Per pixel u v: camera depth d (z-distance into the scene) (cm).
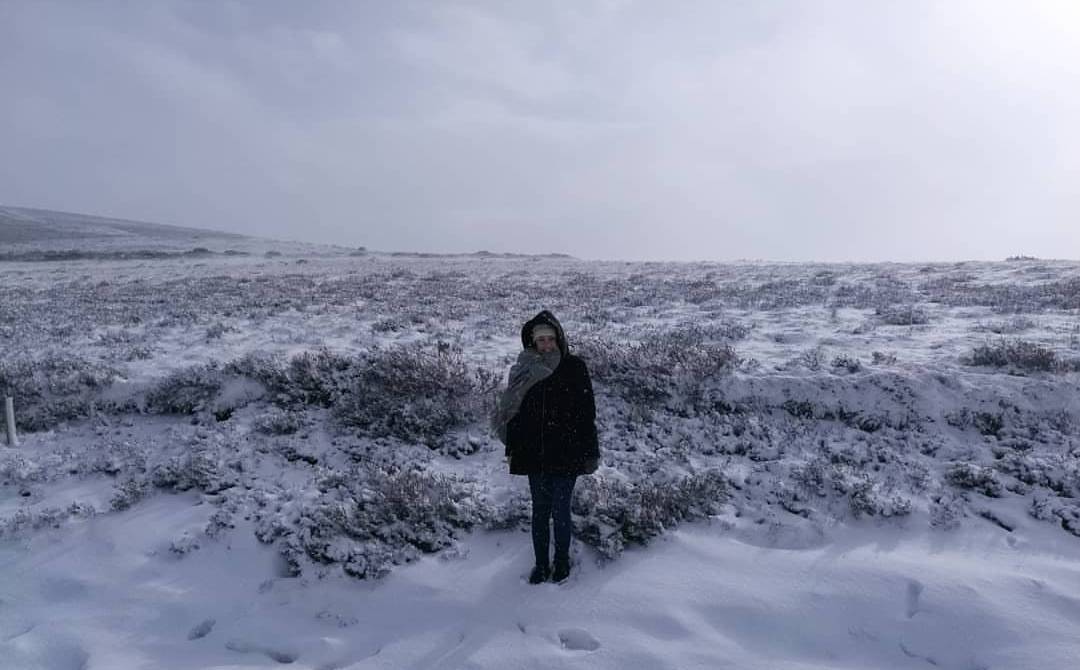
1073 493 575
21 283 3148
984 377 766
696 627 417
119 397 870
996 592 434
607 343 950
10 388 878
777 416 752
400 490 561
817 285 2048
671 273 2881
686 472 629
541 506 458
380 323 1341
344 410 774
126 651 423
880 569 468
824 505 563
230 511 577
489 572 486
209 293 2320
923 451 666
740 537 523
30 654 424
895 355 912
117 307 1912
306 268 4016
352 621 442
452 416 738
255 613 456
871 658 389
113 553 540
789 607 434
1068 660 369
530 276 2964
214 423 801
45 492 657
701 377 792
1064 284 1741
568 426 445
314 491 612
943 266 2664
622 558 496
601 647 401
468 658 393
